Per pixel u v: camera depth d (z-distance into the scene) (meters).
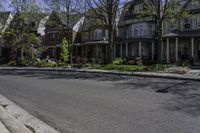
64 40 43.44
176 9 30.34
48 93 14.66
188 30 39.47
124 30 49.25
